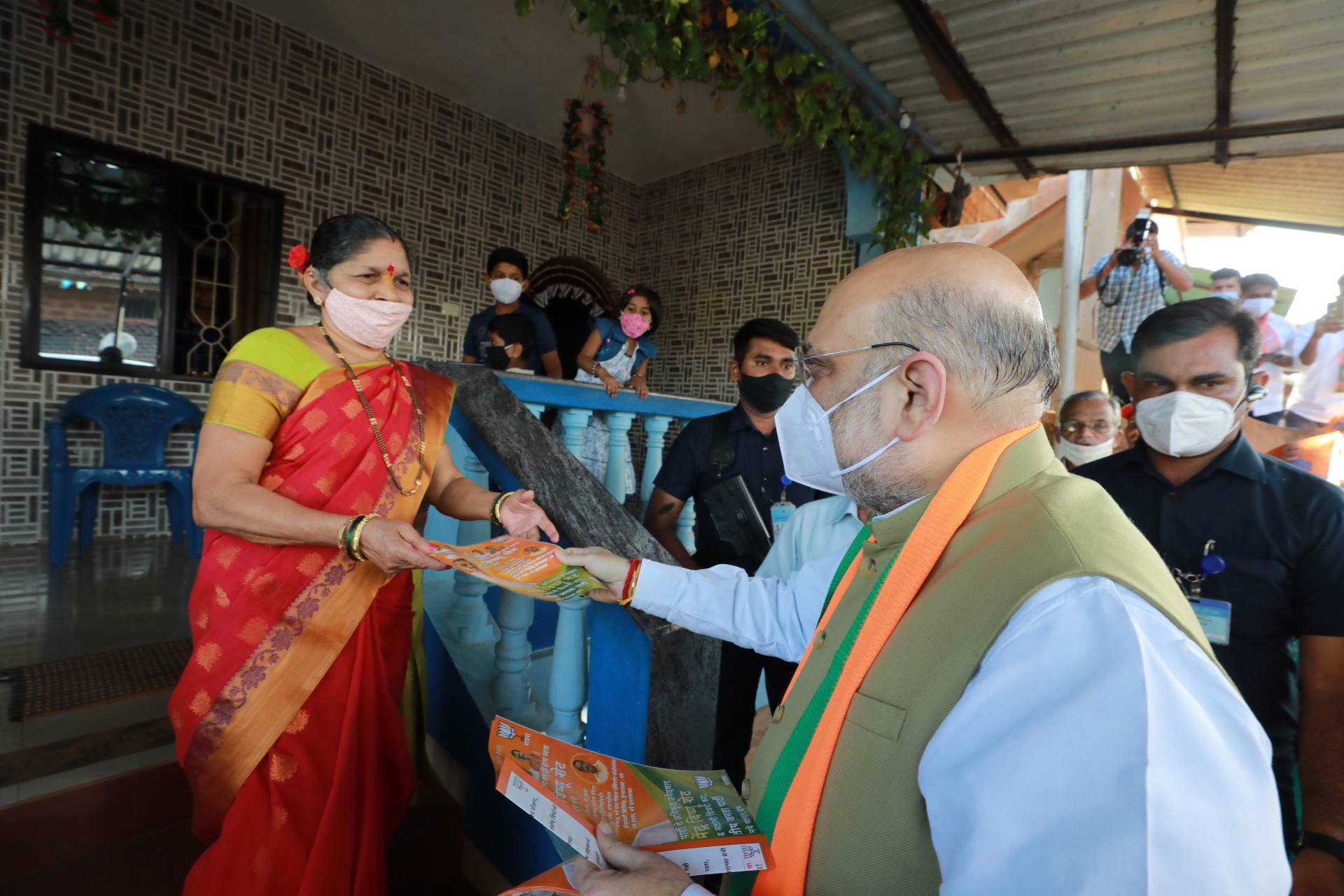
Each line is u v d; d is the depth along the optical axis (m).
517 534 1.43
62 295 4.32
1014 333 0.72
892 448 0.78
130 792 1.61
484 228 6.23
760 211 6.40
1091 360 4.59
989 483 0.72
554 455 1.58
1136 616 0.55
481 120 6.16
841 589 0.90
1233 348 1.31
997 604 0.61
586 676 1.65
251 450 1.29
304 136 5.14
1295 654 1.41
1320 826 1.18
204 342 4.86
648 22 2.93
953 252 0.76
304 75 5.11
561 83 5.63
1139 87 3.37
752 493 2.15
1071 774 0.50
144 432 4.21
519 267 4.09
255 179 4.94
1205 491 1.39
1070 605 0.57
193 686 1.28
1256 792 0.50
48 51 4.14
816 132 3.82
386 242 1.45
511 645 1.82
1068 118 3.81
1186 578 1.37
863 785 0.65
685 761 1.30
